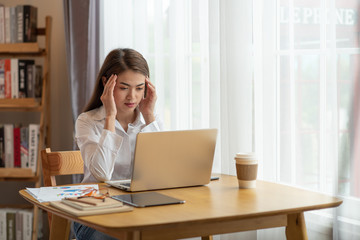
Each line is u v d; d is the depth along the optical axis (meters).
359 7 1.86
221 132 2.51
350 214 1.92
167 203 1.50
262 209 1.44
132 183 1.72
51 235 1.83
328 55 1.97
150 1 3.20
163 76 3.12
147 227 1.27
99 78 2.23
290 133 2.32
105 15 3.36
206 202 1.54
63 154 2.12
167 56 3.12
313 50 2.20
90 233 1.88
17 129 3.58
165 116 3.13
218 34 2.58
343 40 1.93
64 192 1.71
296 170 2.31
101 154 2.02
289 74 2.31
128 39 3.30
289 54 2.29
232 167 2.45
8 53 3.67
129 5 3.29
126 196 1.60
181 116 2.99
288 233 1.60
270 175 2.38
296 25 2.27
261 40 2.38
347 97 1.91
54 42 3.85
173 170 1.77
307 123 2.25
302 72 2.27
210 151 1.82
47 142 3.71
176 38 2.99
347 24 1.91
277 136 2.37
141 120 2.38
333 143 1.94
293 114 2.30
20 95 3.57
